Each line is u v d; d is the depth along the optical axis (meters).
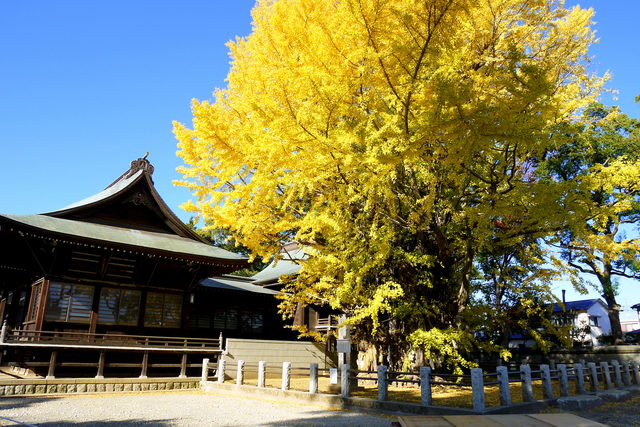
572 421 5.15
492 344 11.87
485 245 10.95
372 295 12.23
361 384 14.59
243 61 10.34
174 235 18.78
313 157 7.49
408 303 12.31
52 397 12.25
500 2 9.61
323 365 20.44
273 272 24.61
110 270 16.11
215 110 9.00
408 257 11.50
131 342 15.25
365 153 7.08
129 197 17.73
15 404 10.39
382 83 7.50
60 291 15.02
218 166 9.77
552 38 10.94
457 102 6.50
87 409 9.77
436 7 6.84
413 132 7.72
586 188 8.84
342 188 8.77
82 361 15.25
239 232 10.98
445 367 13.58
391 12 6.84
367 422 7.94
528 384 9.08
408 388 13.02
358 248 10.65
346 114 7.64
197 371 17.53
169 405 10.67
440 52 6.97
